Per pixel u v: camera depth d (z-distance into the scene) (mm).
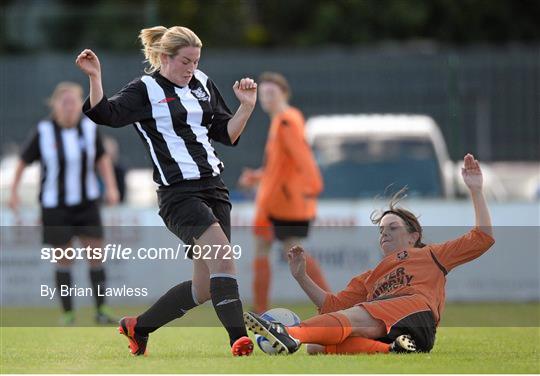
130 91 22891
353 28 89500
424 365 21641
